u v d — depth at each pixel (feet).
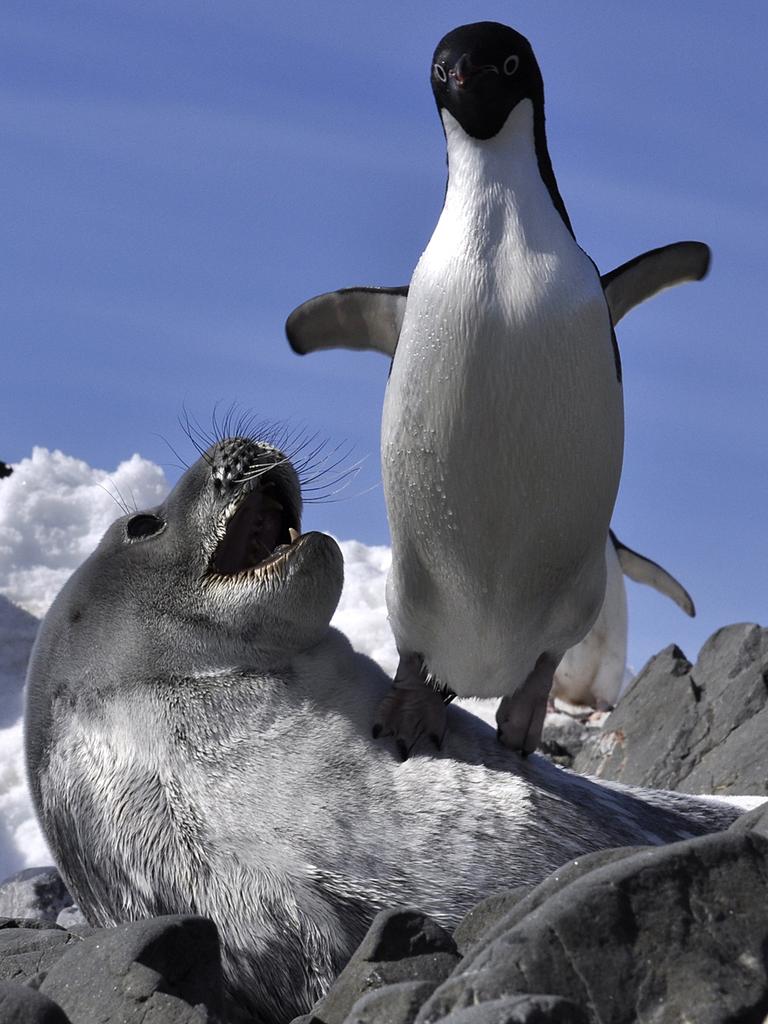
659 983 15.34
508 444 24.64
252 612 24.45
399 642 27.35
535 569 25.57
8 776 52.75
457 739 25.13
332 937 23.44
